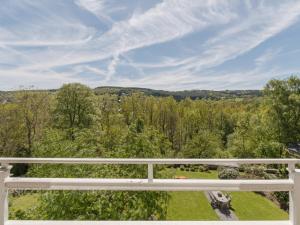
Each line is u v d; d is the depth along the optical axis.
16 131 30.11
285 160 3.00
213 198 19.08
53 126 33.66
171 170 11.54
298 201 3.00
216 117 54.25
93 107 36.47
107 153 10.20
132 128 11.02
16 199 8.55
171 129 51.28
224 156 35.06
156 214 8.13
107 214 6.89
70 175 8.08
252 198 20.84
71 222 3.26
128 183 3.02
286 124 31.39
